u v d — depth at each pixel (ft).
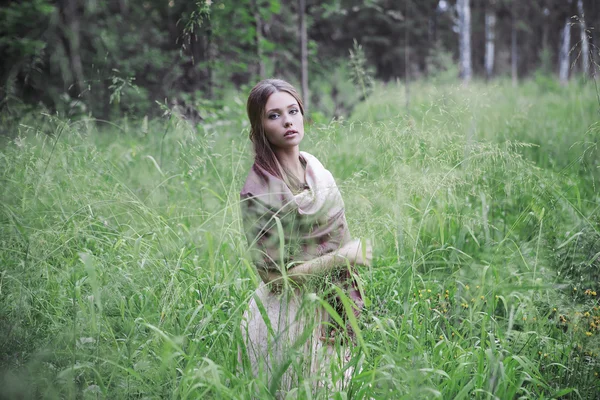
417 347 7.84
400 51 71.41
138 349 8.59
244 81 43.39
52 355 7.89
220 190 14.52
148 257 9.48
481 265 10.57
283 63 45.60
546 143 19.83
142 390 7.70
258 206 8.64
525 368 8.01
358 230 9.07
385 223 9.27
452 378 7.78
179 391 7.53
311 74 45.62
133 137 21.20
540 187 10.69
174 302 8.73
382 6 68.74
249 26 34.96
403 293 9.50
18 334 8.07
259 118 9.04
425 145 10.43
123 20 39.17
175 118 14.11
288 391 7.68
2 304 8.69
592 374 8.50
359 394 7.55
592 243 9.43
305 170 9.13
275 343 8.10
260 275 8.67
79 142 13.83
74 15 23.29
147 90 31.73
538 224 10.94
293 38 45.44
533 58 112.27
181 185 14.78
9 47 28.27
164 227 10.55
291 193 8.66
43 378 7.48
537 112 27.27
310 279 8.30
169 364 7.70
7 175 12.00
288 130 8.97
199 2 14.29
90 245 11.27
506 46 118.73
